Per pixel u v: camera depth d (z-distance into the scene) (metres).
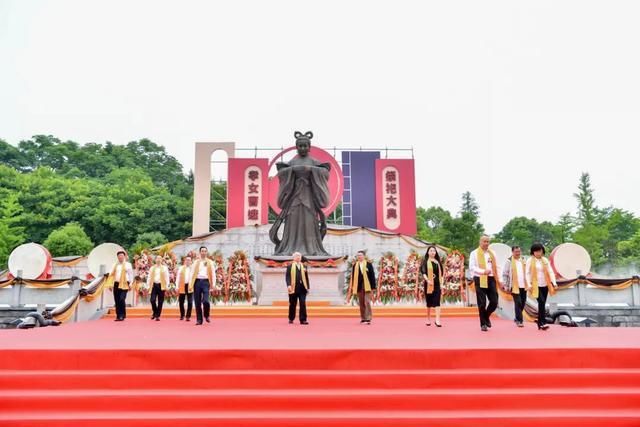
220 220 38.75
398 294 16.73
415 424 5.45
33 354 6.38
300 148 16.78
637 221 54.78
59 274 24.94
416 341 7.64
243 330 9.79
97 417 5.44
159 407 5.70
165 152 58.41
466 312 14.44
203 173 29.78
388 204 28.42
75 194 41.00
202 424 5.43
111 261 20.14
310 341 7.66
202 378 6.09
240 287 16.42
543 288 9.91
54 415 5.51
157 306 12.96
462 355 6.51
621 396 5.81
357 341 7.65
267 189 28.06
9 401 5.64
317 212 16.77
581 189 54.16
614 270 45.06
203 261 11.73
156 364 6.40
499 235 59.97
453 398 5.79
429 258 10.91
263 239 25.84
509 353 6.54
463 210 67.31
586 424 5.47
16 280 15.35
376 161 28.86
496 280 9.62
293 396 5.76
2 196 38.44
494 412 5.68
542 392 5.89
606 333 9.04
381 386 6.11
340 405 5.76
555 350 6.56
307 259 15.68
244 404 5.74
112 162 53.69
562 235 52.53
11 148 51.91
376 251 25.11
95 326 10.99
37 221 38.28
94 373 6.13
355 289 11.73
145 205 40.31
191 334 8.91
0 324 14.35
